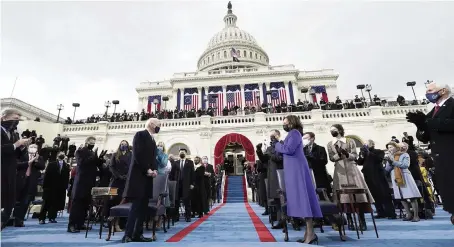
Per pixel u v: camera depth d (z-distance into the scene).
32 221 7.38
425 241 3.67
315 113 18.19
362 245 3.51
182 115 21.25
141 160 3.93
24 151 5.61
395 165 6.19
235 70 41.72
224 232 4.90
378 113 17.61
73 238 4.50
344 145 4.81
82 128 19.12
